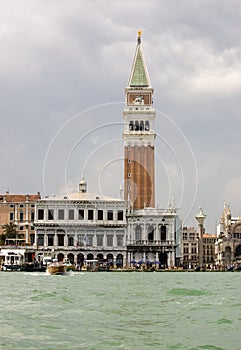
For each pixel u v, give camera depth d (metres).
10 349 24.78
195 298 50.72
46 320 33.91
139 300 48.19
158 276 118.75
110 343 26.25
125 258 188.00
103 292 58.91
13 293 56.78
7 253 173.75
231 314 37.19
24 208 199.12
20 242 194.00
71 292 58.88
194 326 31.72
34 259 185.38
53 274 124.69
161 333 29.23
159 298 50.56
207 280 96.00
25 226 197.75
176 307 41.84
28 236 197.38
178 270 170.50
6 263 170.38
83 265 171.62
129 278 104.00
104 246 188.38
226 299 49.34
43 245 187.75
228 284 80.25
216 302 46.09
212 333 29.31
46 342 26.47
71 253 187.00
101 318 35.03
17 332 29.25
